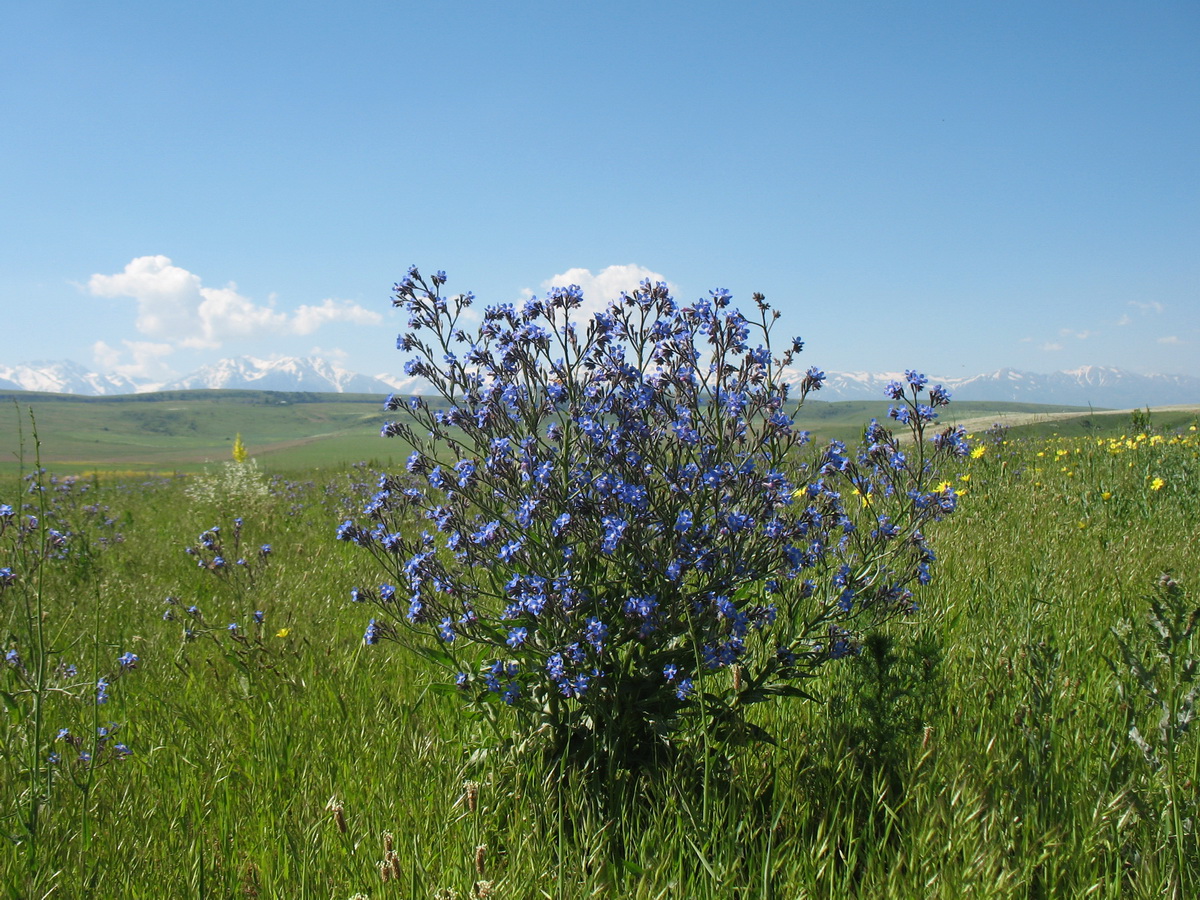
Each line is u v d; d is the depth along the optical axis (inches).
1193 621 99.3
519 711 122.3
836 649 121.3
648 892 87.9
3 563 207.3
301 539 344.2
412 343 137.3
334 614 214.2
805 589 128.0
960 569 214.2
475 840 102.0
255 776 122.0
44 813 106.6
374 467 663.8
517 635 116.1
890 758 113.1
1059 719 117.2
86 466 2501.2
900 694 116.4
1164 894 83.7
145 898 92.5
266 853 98.9
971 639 160.6
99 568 275.4
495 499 134.1
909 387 134.0
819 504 136.7
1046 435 611.8
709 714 116.2
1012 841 92.7
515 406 128.3
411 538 226.8
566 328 129.7
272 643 184.9
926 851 93.0
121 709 150.8
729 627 113.0
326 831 101.9
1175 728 97.1
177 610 215.8
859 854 101.0
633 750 120.0
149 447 6082.7
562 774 111.3
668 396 131.5
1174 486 313.4
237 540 272.7
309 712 145.3
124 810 111.1
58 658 155.0
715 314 131.7
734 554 119.3
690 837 96.3
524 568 123.3
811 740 122.6
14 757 120.8
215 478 548.4
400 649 175.3
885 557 133.4
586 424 121.6
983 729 122.2
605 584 121.0
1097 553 228.1
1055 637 157.5
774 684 121.3
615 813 109.1
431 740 125.3
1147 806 92.1
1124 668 127.2
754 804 109.9
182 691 160.9
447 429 137.7
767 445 133.7
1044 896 89.0
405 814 107.6
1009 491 348.8
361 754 126.6
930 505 131.3
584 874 94.0
